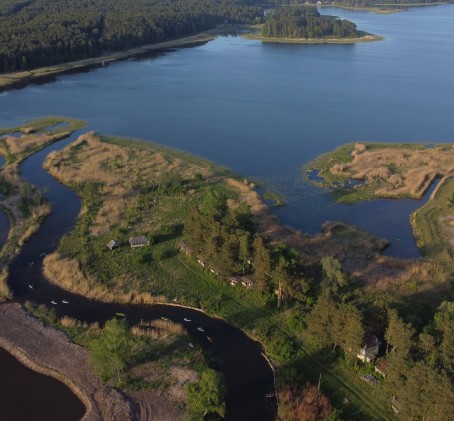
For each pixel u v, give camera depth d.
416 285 79.88
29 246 92.00
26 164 130.50
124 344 62.88
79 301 77.06
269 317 72.94
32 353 66.62
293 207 108.94
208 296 77.75
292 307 74.12
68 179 119.56
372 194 115.25
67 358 65.81
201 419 56.41
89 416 57.50
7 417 57.81
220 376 60.97
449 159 131.75
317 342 66.44
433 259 89.81
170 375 63.00
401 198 114.31
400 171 126.75
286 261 72.50
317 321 63.78
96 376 62.78
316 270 83.12
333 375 62.53
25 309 75.00
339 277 75.94
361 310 63.81
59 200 110.62
